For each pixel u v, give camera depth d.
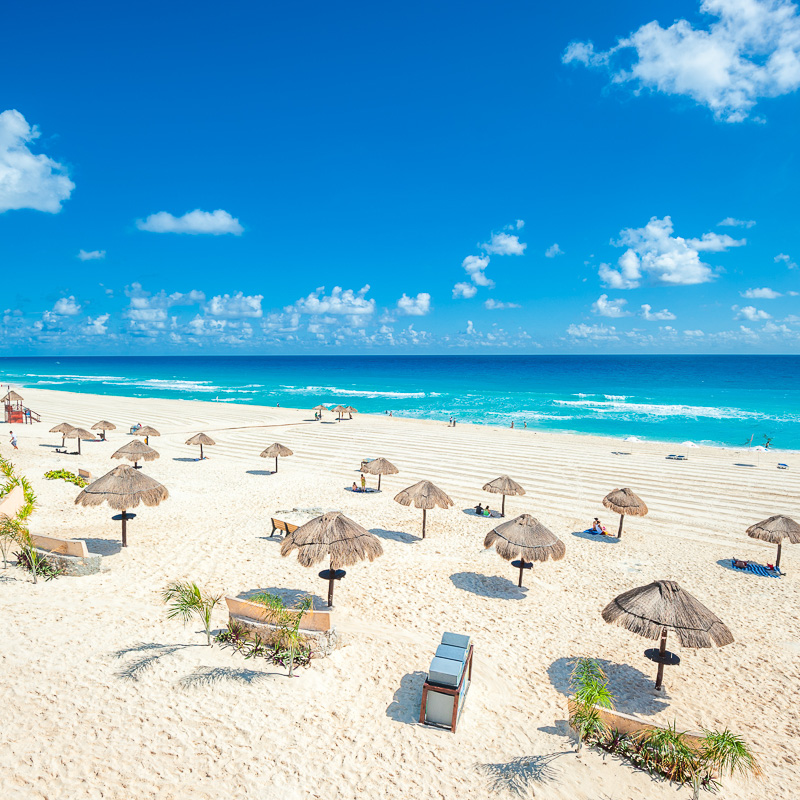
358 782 6.44
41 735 6.55
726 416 53.41
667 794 6.65
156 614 10.11
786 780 7.12
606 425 48.22
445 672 7.48
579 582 13.78
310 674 8.52
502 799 6.38
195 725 7.04
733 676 9.80
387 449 32.16
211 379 113.56
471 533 17.30
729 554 16.42
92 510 17.09
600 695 7.66
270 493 21.02
